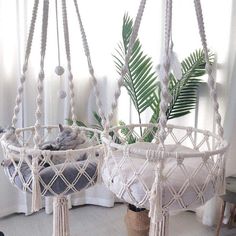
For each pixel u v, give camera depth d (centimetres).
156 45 219
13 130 140
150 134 170
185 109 207
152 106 200
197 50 207
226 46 203
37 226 218
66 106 221
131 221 195
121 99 231
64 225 145
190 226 221
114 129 149
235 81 195
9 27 203
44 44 128
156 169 95
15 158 125
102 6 219
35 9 129
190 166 108
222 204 196
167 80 98
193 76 202
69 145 138
